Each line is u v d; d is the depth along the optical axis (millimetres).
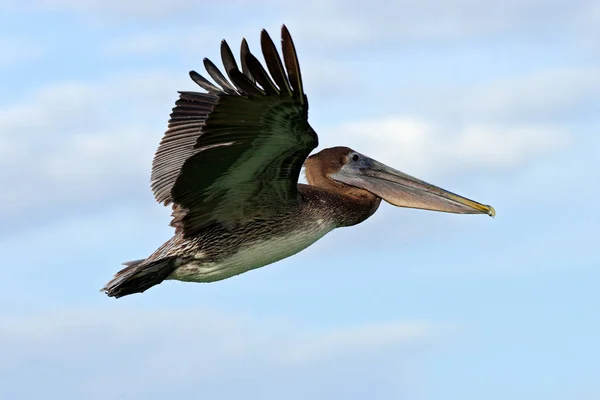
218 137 12172
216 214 13664
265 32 11148
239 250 14047
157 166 15070
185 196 13141
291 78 11375
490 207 15328
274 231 14070
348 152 15719
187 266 14117
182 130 15102
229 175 12977
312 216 14492
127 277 13719
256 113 11836
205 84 15203
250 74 11406
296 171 13125
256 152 12602
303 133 12242
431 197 15484
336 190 15516
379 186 15523
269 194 13555
